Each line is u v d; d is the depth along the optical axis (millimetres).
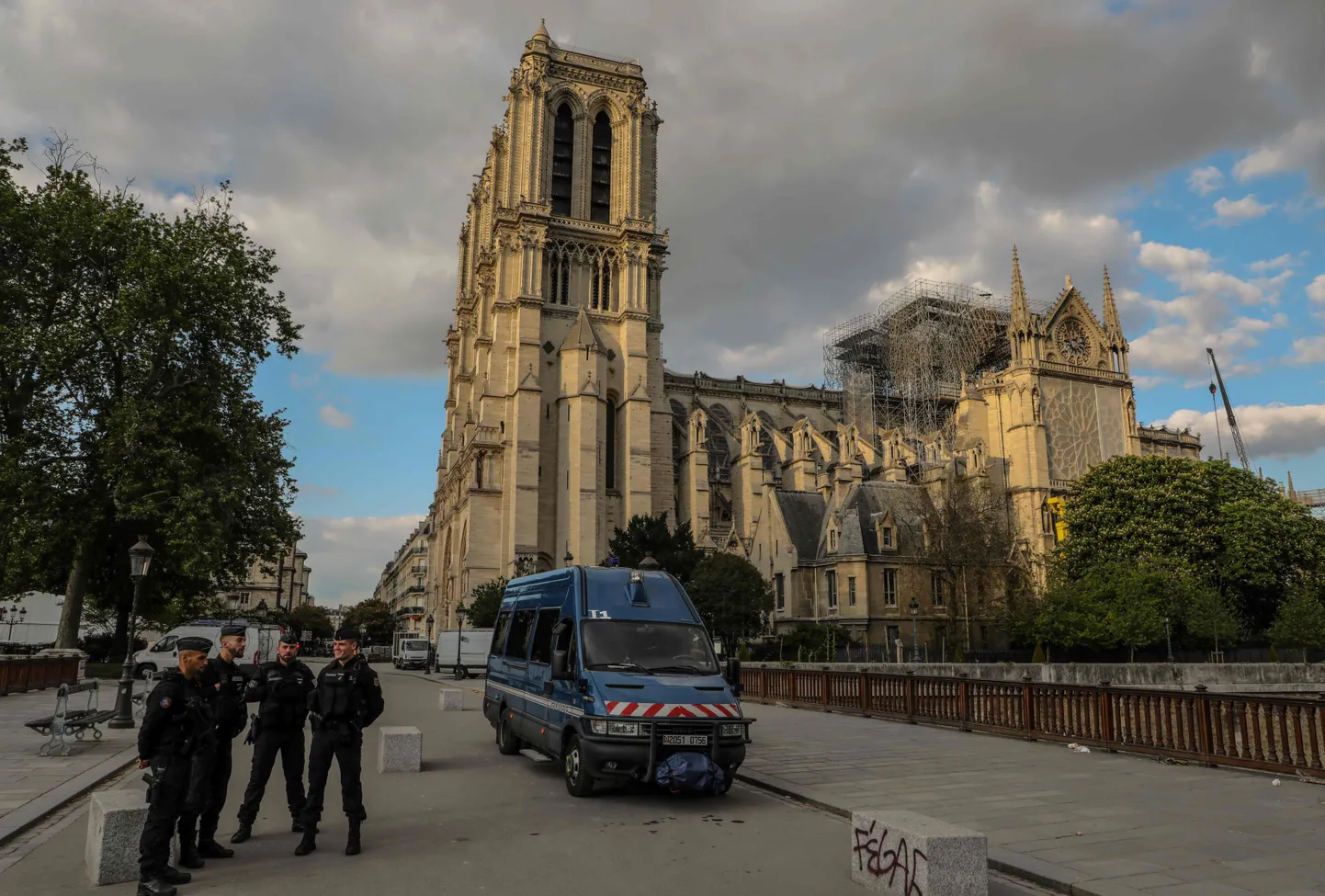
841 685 29531
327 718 10844
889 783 15367
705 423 94750
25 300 45156
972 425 90500
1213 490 67688
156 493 44500
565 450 84750
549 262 91125
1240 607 65312
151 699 9141
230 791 15383
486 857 10539
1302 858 10258
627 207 93938
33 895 8961
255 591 149875
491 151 101688
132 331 45125
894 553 69125
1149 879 9391
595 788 15133
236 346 51188
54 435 45625
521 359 84812
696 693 14555
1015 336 90938
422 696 40188
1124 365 95188
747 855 10742
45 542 43031
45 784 15031
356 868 10070
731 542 81125
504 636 21312
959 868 8711
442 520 109688
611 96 96750
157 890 8859
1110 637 54844
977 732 23078
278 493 52031
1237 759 16703
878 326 110000
